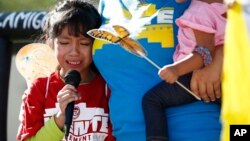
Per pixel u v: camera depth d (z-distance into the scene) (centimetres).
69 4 657
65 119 627
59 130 641
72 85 632
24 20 927
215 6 600
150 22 612
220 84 594
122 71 616
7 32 934
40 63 698
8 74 942
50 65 696
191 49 593
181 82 599
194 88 593
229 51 531
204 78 592
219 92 596
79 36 644
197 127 601
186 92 598
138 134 611
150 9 618
